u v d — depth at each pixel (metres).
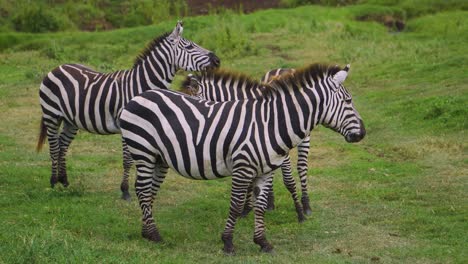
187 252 12.77
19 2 51.75
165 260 12.02
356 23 48.69
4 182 17.19
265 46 40.97
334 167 19.78
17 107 27.62
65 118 16.59
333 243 13.59
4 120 25.38
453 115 23.52
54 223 13.80
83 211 15.05
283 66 34.84
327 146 22.12
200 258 12.45
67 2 54.06
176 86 30.42
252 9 57.34
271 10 52.44
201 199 16.66
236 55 39.09
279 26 47.09
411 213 15.34
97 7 54.81
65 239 12.33
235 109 12.58
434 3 53.25
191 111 12.68
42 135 17.09
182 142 12.56
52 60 38.62
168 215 15.31
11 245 11.85
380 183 18.05
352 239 13.80
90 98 16.22
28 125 24.78
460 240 13.56
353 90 30.19
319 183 18.12
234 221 12.70
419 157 20.30
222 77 14.36
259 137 12.34
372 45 39.56
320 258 12.57
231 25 44.84
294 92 12.54
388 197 16.72
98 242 12.88
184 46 16.56
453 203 15.98
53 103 16.66
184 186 17.81
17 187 16.83
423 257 12.68
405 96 27.64
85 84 16.34
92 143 22.62
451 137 21.91
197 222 14.91
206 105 12.76
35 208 15.12
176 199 16.66
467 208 15.55
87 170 19.08
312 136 23.86
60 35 46.31
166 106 12.77
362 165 19.72
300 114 12.48
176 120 12.64
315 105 12.57
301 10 52.00
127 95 16.25
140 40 44.03
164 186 17.70
